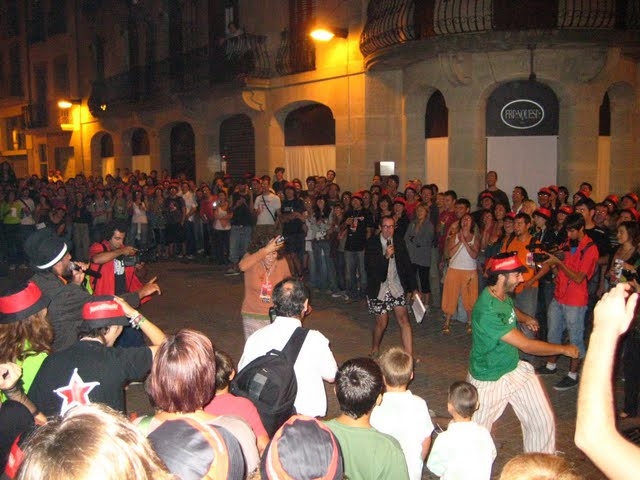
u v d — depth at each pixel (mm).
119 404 3229
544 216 8023
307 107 16812
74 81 26031
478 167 12266
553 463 1865
